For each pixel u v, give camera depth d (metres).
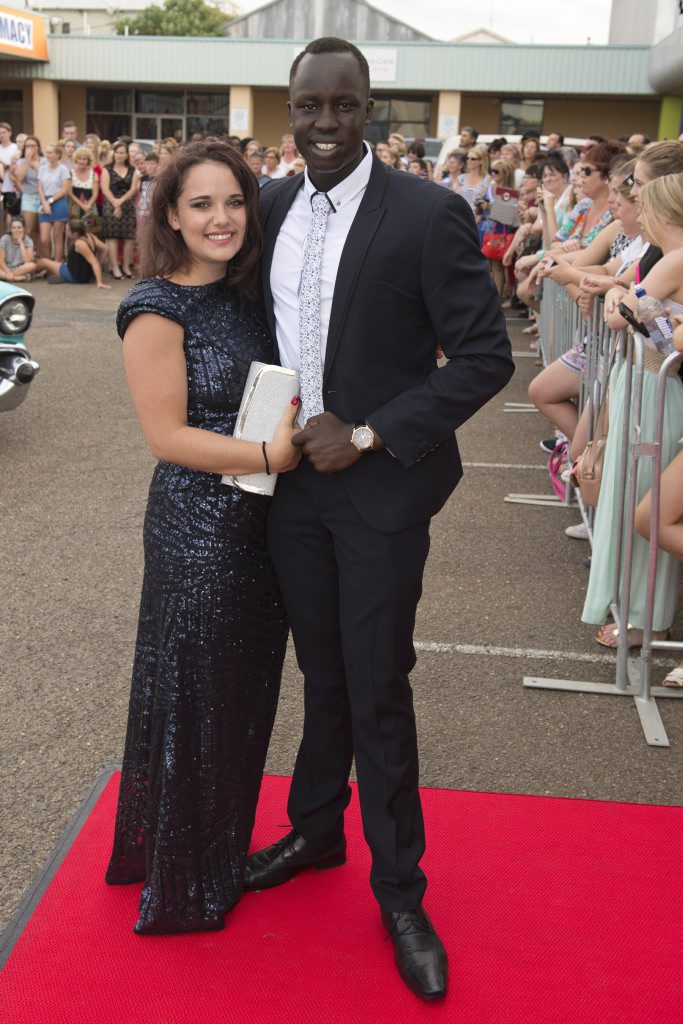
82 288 13.26
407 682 2.26
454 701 3.38
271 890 2.50
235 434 2.16
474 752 3.09
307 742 2.46
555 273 4.99
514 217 10.52
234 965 2.25
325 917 2.41
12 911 2.40
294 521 2.25
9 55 22.05
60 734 3.13
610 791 2.92
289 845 2.54
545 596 4.23
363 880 2.55
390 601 2.17
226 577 2.24
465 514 5.21
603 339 4.22
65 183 13.70
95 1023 2.07
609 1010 2.14
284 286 2.16
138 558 4.49
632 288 3.39
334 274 2.09
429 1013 2.12
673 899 2.48
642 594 3.59
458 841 2.68
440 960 2.19
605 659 3.69
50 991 2.16
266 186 2.30
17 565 4.36
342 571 2.21
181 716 2.26
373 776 2.24
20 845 2.64
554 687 3.46
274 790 2.89
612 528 3.56
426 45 21.86
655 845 2.68
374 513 2.14
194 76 23.19
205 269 2.16
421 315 2.11
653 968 2.26
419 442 2.08
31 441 6.27
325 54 1.99
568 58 21.45
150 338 2.12
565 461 5.36
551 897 2.48
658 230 3.31
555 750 3.12
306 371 2.13
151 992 2.16
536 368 8.96
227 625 2.26
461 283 2.04
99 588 4.16
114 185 13.93
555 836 2.71
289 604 2.34
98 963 2.24
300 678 3.54
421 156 13.05
